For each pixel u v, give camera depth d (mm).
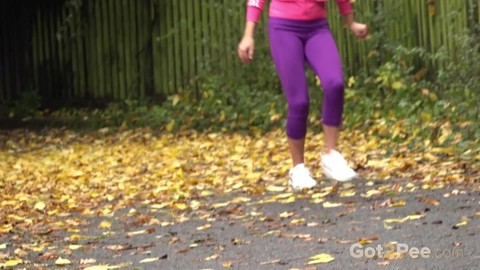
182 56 17516
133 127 15781
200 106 16344
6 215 8305
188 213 7816
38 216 8273
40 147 14109
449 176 8328
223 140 13477
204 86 16750
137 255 6227
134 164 11680
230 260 5840
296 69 7863
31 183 10562
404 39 15297
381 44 15477
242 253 6020
